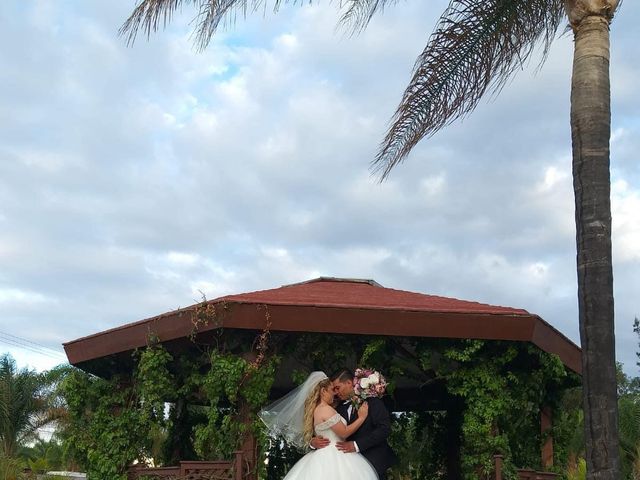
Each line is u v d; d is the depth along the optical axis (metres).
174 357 10.14
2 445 27.02
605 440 6.56
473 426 9.41
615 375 6.76
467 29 9.33
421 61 9.52
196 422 11.91
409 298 10.55
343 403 7.71
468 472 9.54
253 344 8.95
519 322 9.19
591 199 7.10
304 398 7.95
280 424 8.08
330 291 10.68
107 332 9.94
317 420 7.44
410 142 9.83
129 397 10.29
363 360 9.14
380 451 7.62
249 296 9.47
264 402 8.90
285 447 12.41
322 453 7.30
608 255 6.96
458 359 9.29
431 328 9.06
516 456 10.32
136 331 9.68
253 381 8.87
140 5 8.68
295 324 8.86
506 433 9.69
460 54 9.45
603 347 6.74
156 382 9.55
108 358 10.38
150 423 9.97
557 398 10.86
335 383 7.65
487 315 9.13
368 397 7.56
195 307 8.87
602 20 7.66
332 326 8.93
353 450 7.34
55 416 28.00
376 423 7.48
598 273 6.89
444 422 12.74
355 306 8.95
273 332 9.11
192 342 9.39
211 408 8.92
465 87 9.59
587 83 7.44
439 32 9.39
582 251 7.02
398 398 12.81
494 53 9.39
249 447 8.74
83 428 10.37
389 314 9.02
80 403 10.40
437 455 12.66
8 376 28.81
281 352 9.27
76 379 10.48
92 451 10.00
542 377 9.96
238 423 8.80
